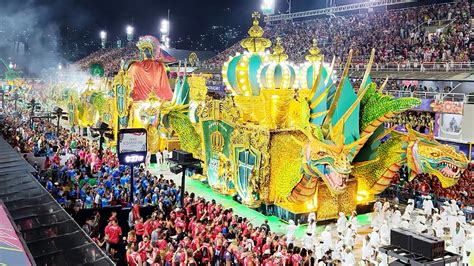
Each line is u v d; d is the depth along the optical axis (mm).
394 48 46719
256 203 24500
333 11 64812
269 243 17078
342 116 22797
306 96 24312
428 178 29922
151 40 43906
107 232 16875
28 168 21562
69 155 33281
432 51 41875
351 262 17672
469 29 42750
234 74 24500
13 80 90062
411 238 9070
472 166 29188
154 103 37312
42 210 14547
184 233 17922
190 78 33250
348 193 24984
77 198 21594
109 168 28328
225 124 27172
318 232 22906
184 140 31859
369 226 23984
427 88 37844
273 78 23750
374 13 57688
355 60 48500
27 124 47688
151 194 22266
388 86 39125
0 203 10141
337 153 20969
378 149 25422
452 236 21062
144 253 14852
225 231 18047
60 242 12164
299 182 23016
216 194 29094
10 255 7645
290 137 23562
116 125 41250
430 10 50750
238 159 25734
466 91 36156
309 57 25891
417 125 32750
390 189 29203
